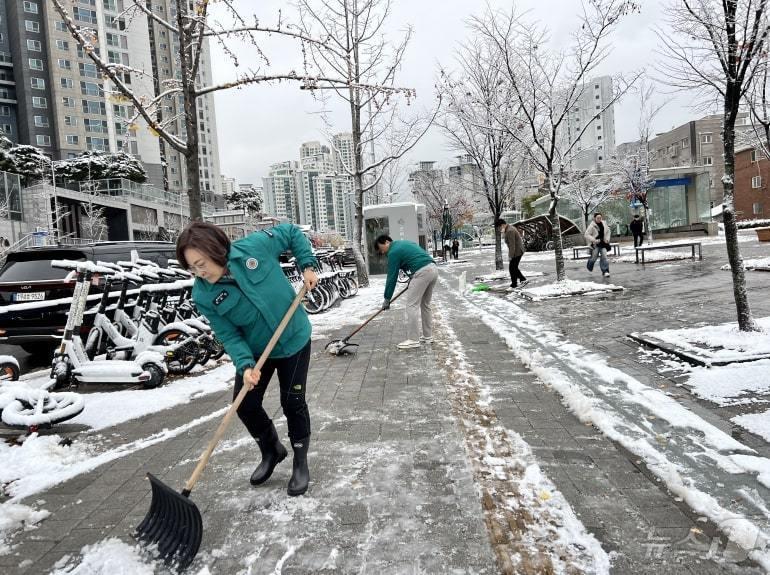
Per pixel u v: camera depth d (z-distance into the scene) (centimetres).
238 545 239
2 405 387
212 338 631
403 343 669
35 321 681
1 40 6262
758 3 485
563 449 330
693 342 549
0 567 234
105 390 542
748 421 352
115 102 658
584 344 623
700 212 3497
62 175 4434
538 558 218
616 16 1004
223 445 370
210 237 258
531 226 3253
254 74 691
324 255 1458
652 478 286
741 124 1088
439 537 237
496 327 775
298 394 293
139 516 275
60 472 336
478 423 383
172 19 896
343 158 1734
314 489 290
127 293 707
